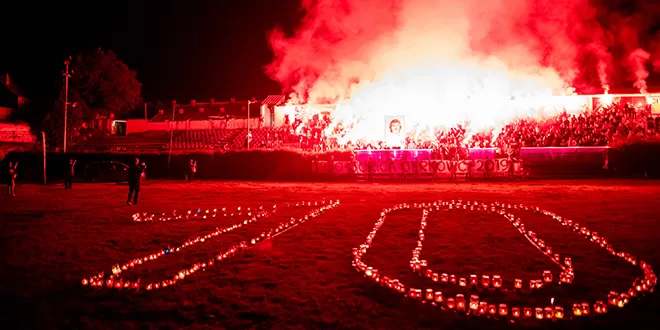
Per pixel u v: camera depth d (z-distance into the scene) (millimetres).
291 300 7465
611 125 36938
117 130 73000
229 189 28812
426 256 10172
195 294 7867
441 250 10703
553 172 35562
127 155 44906
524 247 10867
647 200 18875
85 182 38500
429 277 8586
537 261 9586
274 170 41000
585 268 9031
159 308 7262
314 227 14016
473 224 14086
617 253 10023
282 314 6891
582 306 6676
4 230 14086
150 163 44625
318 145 43844
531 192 23391
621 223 13539
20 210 18703
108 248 11594
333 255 10422
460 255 10195
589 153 34750
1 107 65125
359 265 9289
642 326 6277
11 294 8047
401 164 36312
